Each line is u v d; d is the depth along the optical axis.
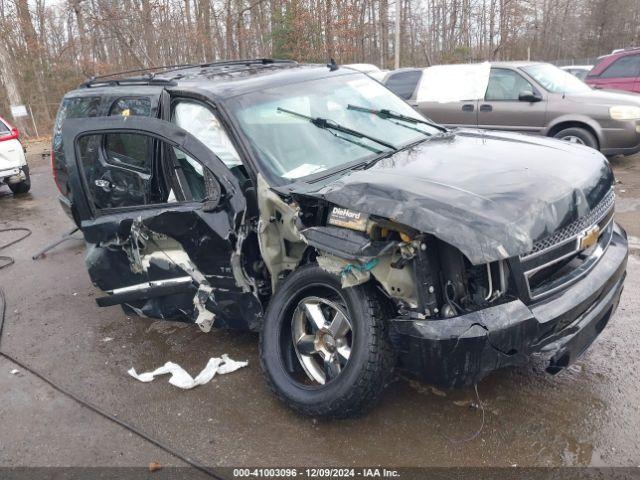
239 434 3.30
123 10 23.42
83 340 4.70
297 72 4.44
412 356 2.92
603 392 3.34
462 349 2.75
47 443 3.42
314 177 3.49
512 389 3.44
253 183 3.48
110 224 3.95
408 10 35.12
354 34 24.66
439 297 2.88
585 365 3.62
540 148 3.70
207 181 3.46
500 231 2.62
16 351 4.63
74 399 3.85
